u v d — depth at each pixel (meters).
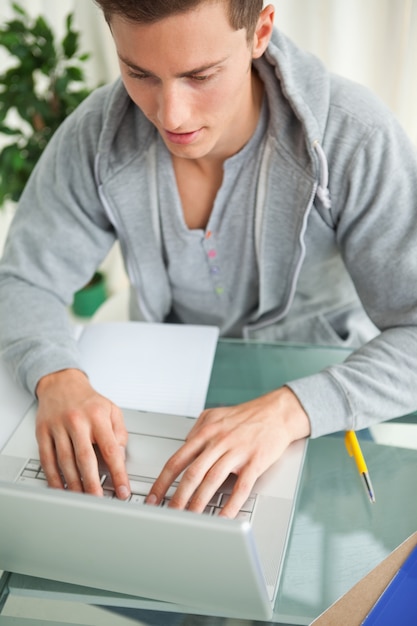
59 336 1.00
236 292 1.14
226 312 1.18
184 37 0.71
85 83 2.05
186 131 0.83
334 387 0.88
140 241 1.11
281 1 1.49
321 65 0.96
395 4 1.39
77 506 0.56
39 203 1.09
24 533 0.64
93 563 0.66
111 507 0.55
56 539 0.63
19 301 1.05
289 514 0.75
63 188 1.06
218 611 0.69
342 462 0.85
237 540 0.54
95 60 2.03
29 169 1.97
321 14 1.49
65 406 0.87
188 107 0.79
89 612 0.70
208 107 0.80
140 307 1.20
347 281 1.16
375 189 0.93
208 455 0.78
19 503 0.58
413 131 1.46
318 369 1.00
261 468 0.79
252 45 0.81
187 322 1.25
